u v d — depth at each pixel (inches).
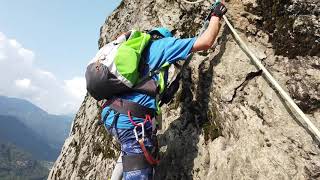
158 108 52.1
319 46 51.3
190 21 72.9
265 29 57.2
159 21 79.5
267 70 52.8
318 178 41.6
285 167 43.7
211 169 52.2
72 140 100.5
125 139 49.5
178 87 60.9
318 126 45.8
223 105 53.9
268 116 48.5
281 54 54.0
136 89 50.3
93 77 49.4
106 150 80.7
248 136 49.1
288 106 48.0
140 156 48.6
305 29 52.5
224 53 58.4
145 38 51.9
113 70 48.9
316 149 43.2
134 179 48.1
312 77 49.8
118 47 50.3
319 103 48.0
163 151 62.2
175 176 58.0
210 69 58.7
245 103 51.8
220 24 61.6
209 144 54.9
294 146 44.5
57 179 95.7
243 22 59.2
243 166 47.6
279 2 55.6
